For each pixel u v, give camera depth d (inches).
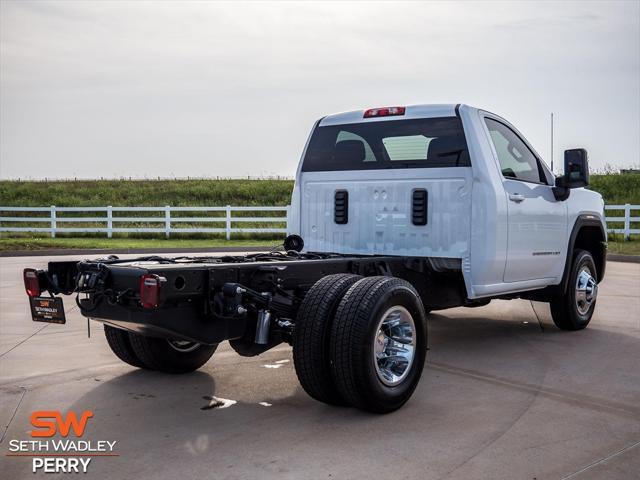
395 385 176.1
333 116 255.3
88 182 1772.9
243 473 137.4
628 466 140.6
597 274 311.6
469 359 237.9
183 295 161.9
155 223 1217.4
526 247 245.1
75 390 198.5
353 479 134.1
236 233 896.3
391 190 238.5
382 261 218.1
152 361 209.5
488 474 136.2
